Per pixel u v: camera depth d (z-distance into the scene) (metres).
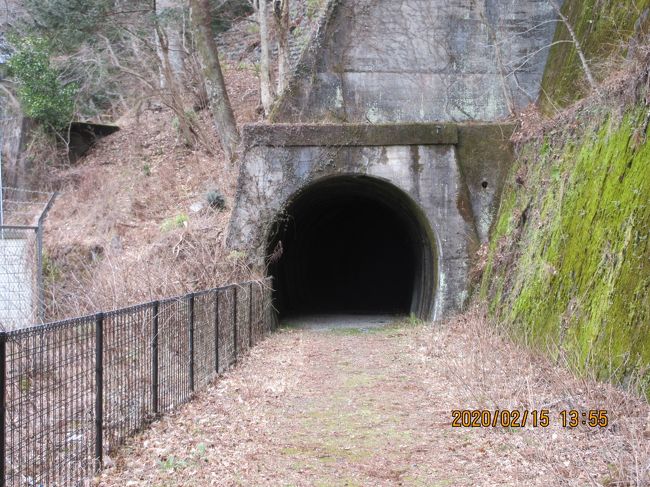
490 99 17.30
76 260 20.55
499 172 16.77
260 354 13.05
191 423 7.63
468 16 17.33
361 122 17.14
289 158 16.81
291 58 27.81
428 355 12.14
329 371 11.30
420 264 19.50
